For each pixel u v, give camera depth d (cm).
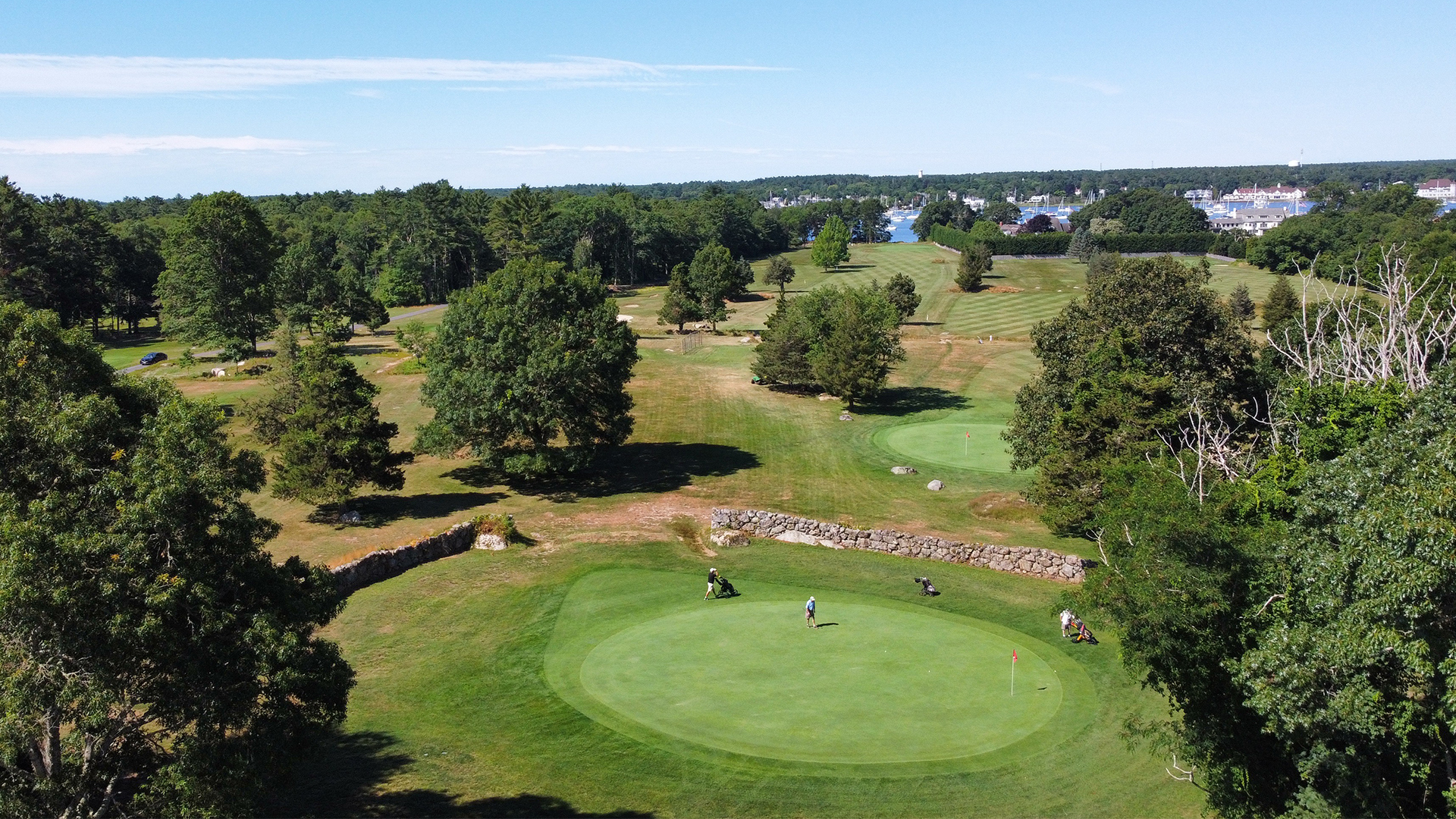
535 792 2591
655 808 2522
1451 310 5191
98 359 2494
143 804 2044
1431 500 1970
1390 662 2111
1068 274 19375
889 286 13125
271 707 2130
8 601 1753
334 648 2319
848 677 3316
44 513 1908
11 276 11512
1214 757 2544
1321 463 2631
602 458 7056
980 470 6738
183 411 2177
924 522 5572
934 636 3728
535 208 18675
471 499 5944
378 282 17962
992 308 14900
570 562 4675
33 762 2020
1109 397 4731
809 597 4234
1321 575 2162
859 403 8950
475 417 5897
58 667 1858
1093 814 2553
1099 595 2586
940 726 2969
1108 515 3008
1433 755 2209
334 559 4494
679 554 4881
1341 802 2173
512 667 3434
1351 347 4619
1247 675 2148
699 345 12119
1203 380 5044
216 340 10069
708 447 7412
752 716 3019
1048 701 3159
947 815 2516
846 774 2681
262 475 2372
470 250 18988
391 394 8900
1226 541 2527
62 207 13112
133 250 14150
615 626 3831
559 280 6394
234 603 2178
